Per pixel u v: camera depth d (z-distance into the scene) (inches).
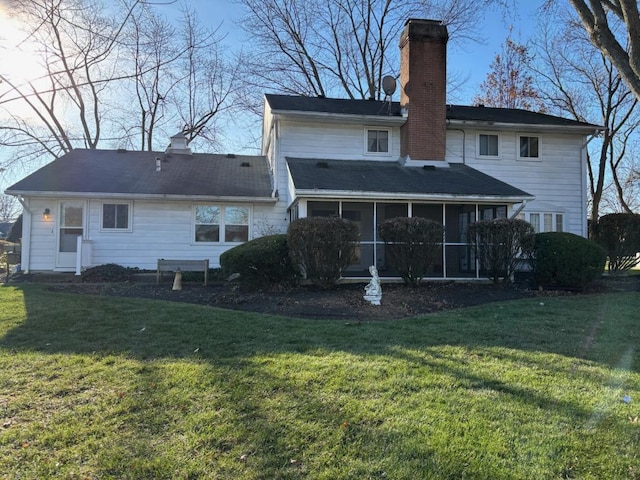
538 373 172.6
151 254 552.1
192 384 159.3
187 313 285.9
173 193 543.2
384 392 152.2
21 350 202.1
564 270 408.5
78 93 843.4
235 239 570.3
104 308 301.6
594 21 291.7
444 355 195.5
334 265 382.9
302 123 593.3
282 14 975.6
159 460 110.3
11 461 109.9
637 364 184.2
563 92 933.8
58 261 531.2
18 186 518.6
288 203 568.1
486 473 105.5
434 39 604.7
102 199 541.0
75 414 135.7
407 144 593.0
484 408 139.6
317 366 178.1
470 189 479.2
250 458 111.7
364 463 109.6
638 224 559.5
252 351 201.0
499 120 631.8
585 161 652.7
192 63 776.3
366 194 446.6
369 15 1015.0
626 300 349.1
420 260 405.1
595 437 122.0
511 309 309.4
